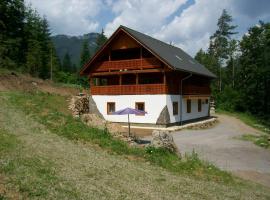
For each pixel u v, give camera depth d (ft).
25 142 44.04
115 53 126.82
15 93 85.30
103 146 52.44
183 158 54.54
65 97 105.50
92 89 120.88
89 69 123.44
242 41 203.31
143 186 35.27
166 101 106.42
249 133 104.47
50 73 233.96
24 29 200.34
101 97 118.32
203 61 255.29
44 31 248.93
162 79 120.98
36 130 53.42
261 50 193.36
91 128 61.41
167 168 46.83
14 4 185.57
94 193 30.17
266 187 45.03
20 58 198.80
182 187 37.42
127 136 63.52
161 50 117.29
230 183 43.86
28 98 80.12
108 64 119.03
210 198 34.86
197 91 129.29
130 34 111.24
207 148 73.05
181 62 120.47
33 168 33.35
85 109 102.89
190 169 47.75
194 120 129.70
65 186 30.30
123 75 127.65
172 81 112.06
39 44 215.10
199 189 37.63
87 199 28.37
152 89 108.06
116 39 117.70
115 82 131.95
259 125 142.61
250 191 40.75
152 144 54.70
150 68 110.52
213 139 86.79
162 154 52.44
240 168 55.77
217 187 39.93
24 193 26.55
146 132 92.79
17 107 67.72
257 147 76.79
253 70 191.11
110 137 58.49
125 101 113.19
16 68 168.76
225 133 100.17
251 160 62.59
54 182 30.63
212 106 162.71
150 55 119.96
